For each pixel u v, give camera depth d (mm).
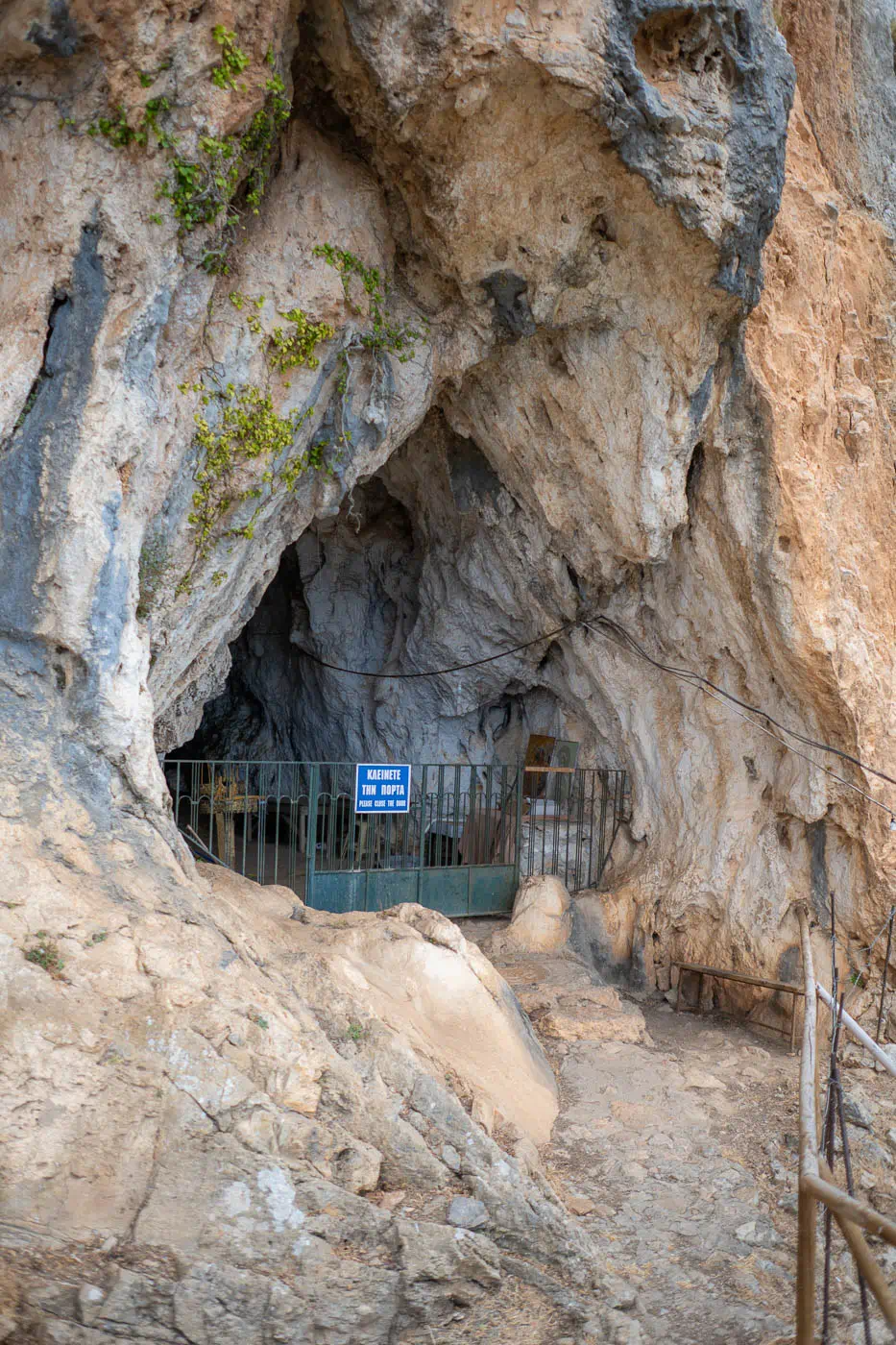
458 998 6961
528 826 11344
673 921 10195
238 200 6371
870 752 8742
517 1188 4988
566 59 6027
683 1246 5434
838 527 8625
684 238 7141
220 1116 4469
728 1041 8742
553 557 10242
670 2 6277
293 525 8000
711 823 10039
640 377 8156
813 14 9273
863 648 8703
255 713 16000
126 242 5668
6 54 5473
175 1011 4699
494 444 9391
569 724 11953
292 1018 5176
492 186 6789
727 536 8719
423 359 7746
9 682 5395
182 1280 3959
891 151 10078
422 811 10320
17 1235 3924
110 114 5543
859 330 9062
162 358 6184
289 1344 4008
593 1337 4457
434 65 5992
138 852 5516
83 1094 4305
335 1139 4723
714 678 9812
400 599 12945
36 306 5578
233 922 5871
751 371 8125
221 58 5539
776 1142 6668
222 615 7734
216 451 6590
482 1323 4402
